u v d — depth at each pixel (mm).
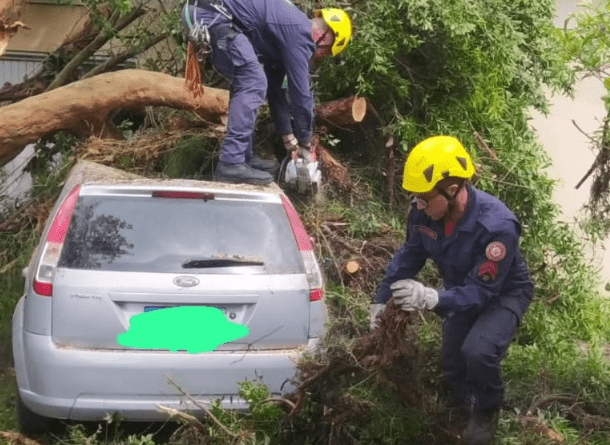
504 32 8289
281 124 7262
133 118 9211
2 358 6355
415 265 4902
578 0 8906
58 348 4711
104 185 5160
